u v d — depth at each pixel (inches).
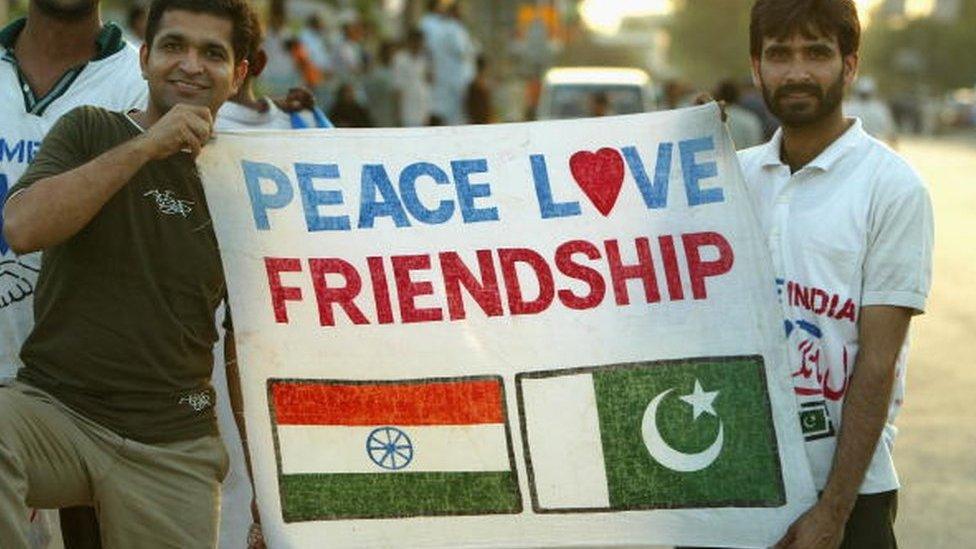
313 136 162.4
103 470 152.2
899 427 343.9
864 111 755.4
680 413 160.4
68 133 154.1
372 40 1108.5
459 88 872.9
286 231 162.6
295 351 163.2
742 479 158.6
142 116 159.9
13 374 183.9
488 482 163.0
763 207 161.0
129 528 153.9
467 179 163.3
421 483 163.3
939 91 4653.1
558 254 162.4
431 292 163.2
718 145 160.4
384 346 163.0
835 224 154.3
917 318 517.0
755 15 156.6
